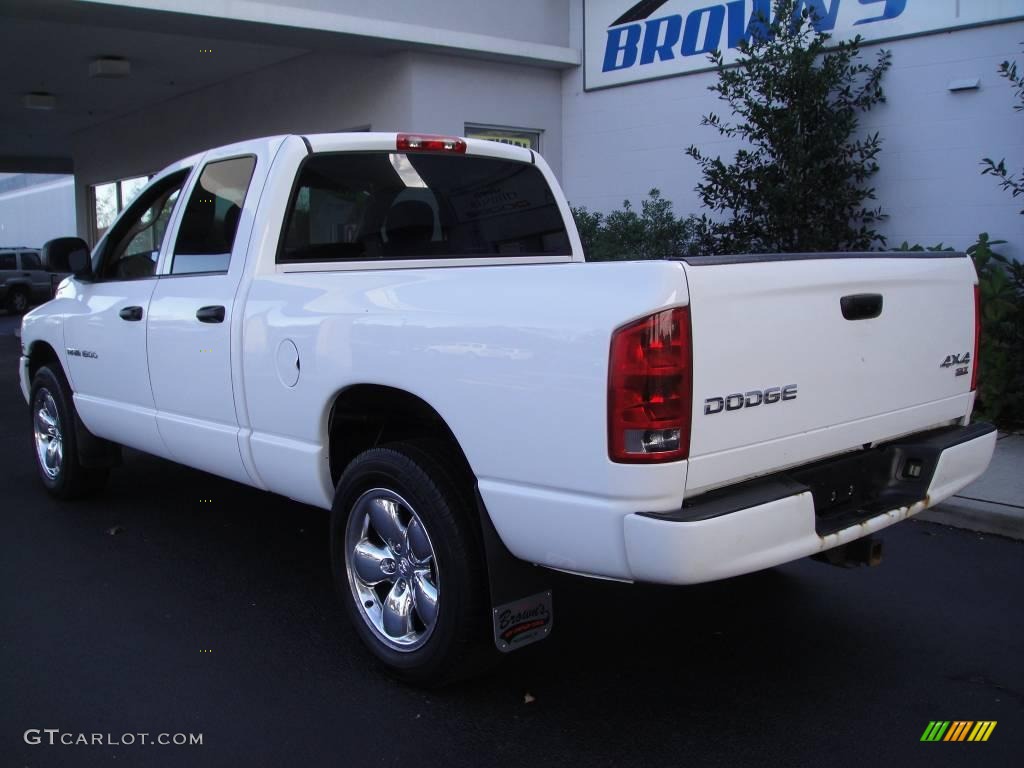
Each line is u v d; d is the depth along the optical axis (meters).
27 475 7.01
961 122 8.48
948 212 8.64
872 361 3.44
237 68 13.03
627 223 10.19
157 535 5.54
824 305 3.22
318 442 3.92
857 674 3.77
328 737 3.33
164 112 15.62
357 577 3.85
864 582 4.73
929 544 5.27
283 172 4.29
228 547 5.33
